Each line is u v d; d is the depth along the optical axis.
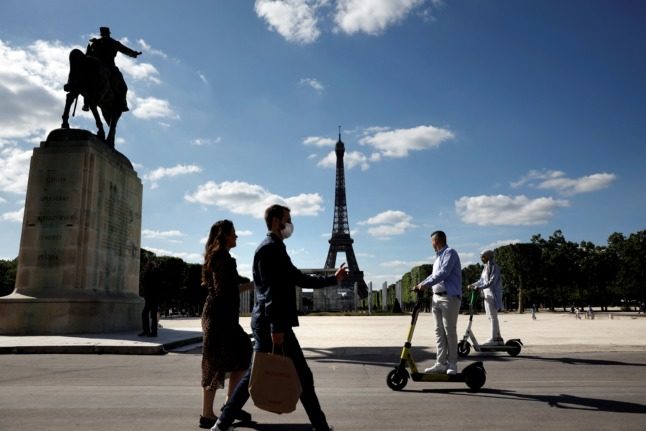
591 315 55.91
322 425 6.41
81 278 21.73
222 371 7.18
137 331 23.98
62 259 21.78
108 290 23.83
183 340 19.20
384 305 91.88
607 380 11.20
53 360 14.88
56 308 20.83
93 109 24.52
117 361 14.70
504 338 22.56
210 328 7.28
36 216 22.22
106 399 9.16
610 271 94.44
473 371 9.80
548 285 91.38
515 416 7.77
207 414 7.16
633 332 27.08
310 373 6.52
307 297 119.06
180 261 90.38
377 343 20.45
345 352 16.98
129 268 26.11
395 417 7.74
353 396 9.46
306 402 6.46
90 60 24.38
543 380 11.21
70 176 22.36
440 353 10.41
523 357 15.62
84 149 22.56
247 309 79.06
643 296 86.69
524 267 89.44
